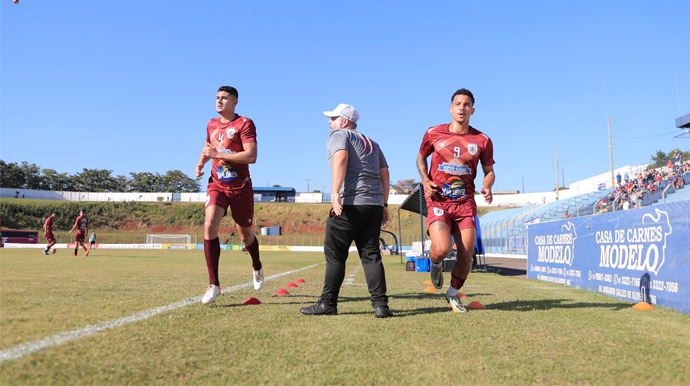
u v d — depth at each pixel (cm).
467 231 365
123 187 11038
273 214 7500
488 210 6750
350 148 345
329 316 326
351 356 206
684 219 390
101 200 8131
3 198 7050
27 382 154
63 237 5962
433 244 372
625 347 233
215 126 417
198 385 161
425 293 513
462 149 374
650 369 192
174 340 227
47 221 1739
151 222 7375
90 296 397
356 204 336
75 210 7212
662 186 2306
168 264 1083
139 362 185
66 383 156
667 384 172
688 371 189
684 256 389
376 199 345
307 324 287
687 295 380
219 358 197
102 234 6662
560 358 208
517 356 211
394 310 365
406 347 226
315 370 182
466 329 277
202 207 7738
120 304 347
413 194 1108
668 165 2439
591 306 412
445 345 231
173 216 7519
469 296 492
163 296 411
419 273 1012
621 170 5006
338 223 336
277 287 551
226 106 407
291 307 367
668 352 223
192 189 11381
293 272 894
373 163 352
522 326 291
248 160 395
